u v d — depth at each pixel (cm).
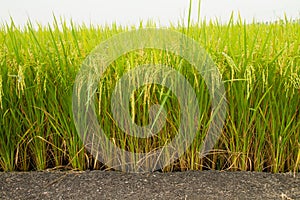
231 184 283
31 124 301
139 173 301
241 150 302
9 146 312
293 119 297
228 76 288
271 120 297
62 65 288
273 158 301
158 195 270
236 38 304
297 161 298
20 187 285
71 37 326
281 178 293
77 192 276
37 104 301
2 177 299
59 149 305
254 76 277
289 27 330
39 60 296
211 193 272
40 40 326
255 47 299
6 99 291
